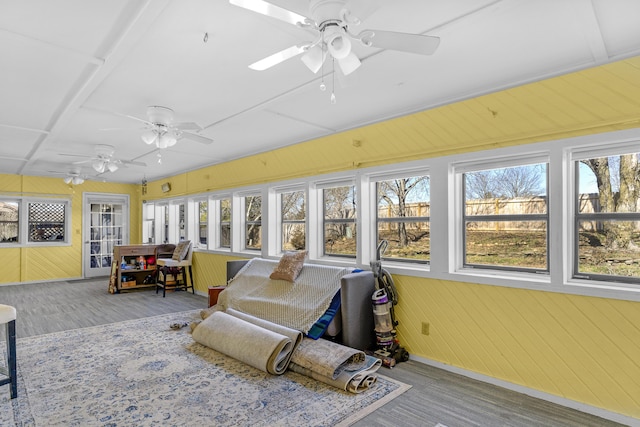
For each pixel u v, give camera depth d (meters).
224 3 1.86
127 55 2.42
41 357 3.49
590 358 2.56
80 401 2.64
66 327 4.54
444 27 2.09
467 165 3.32
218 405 2.59
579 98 2.61
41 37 2.17
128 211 9.16
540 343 2.78
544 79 2.78
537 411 2.56
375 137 3.95
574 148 2.71
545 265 2.96
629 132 2.42
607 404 2.48
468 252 3.43
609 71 2.48
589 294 2.56
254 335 3.32
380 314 3.48
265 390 2.83
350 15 1.66
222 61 2.52
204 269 6.73
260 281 4.55
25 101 3.25
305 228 4.85
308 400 2.67
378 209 4.22
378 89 3.06
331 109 3.58
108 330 4.40
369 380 2.95
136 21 1.97
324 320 3.53
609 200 2.65
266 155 5.38
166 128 3.48
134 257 7.33
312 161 4.68
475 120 3.16
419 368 3.34
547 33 2.16
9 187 7.58
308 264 4.40
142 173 7.67
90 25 2.06
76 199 8.45
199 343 3.88
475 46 2.32
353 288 3.50
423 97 3.25
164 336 4.16
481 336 3.10
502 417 2.48
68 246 8.33
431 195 3.48
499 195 3.24
